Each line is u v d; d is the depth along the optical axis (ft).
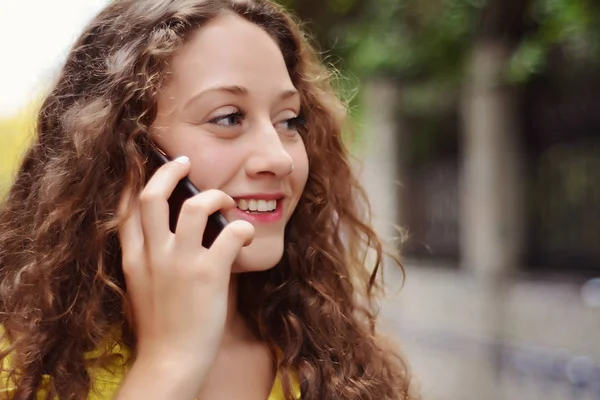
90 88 4.28
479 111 21.43
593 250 22.45
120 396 3.44
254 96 3.91
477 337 18.98
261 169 3.84
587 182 22.52
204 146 3.84
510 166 21.67
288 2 17.03
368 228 5.67
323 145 5.34
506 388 17.44
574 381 17.12
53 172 4.17
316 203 5.24
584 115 22.30
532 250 23.82
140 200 3.62
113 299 4.07
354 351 4.89
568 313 19.89
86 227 4.03
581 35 17.37
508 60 19.45
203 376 3.48
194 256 3.54
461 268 26.11
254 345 4.55
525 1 17.48
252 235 3.63
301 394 4.45
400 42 18.52
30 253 4.15
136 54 3.99
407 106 27.25
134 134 3.93
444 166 28.99
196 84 3.85
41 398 3.88
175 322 3.50
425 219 29.73
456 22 18.39
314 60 5.35
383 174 26.99
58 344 3.94
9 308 4.08
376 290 5.76
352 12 18.02
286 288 4.91
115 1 4.34
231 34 3.93
